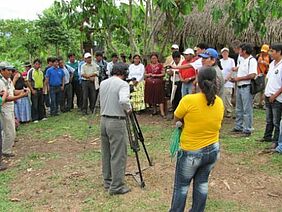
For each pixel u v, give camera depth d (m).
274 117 5.29
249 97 6.01
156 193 4.03
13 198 4.07
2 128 5.46
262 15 7.39
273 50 5.16
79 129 7.10
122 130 3.88
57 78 8.48
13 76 7.38
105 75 8.77
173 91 7.49
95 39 9.50
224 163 4.89
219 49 9.68
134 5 9.12
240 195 3.99
